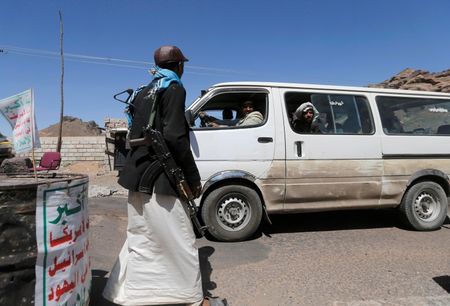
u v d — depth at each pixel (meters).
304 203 5.79
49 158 11.62
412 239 5.79
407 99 6.50
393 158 6.16
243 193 5.53
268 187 5.61
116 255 4.90
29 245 2.42
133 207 3.18
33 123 2.80
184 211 3.14
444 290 3.92
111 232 5.95
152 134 3.05
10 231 2.37
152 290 3.10
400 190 6.19
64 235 2.62
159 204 3.08
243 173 5.48
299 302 3.67
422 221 6.26
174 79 3.14
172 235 3.09
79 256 2.79
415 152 6.27
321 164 5.80
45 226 2.49
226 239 5.52
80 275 2.81
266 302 3.67
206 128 5.46
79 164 23.17
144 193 3.09
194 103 5.61
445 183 6.46
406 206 6.23
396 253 5.09
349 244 5.51
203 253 5.07
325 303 3.64
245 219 5.58
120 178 3.21
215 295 3.81
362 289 3.95
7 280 2.36
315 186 5.79
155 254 3.13
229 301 3.69
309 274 4.35
